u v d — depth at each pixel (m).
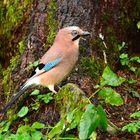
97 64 11.89
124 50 12.95
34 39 12.23
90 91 11.13
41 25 12.31
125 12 13.01
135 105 11.23
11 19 13.18
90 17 12.24
